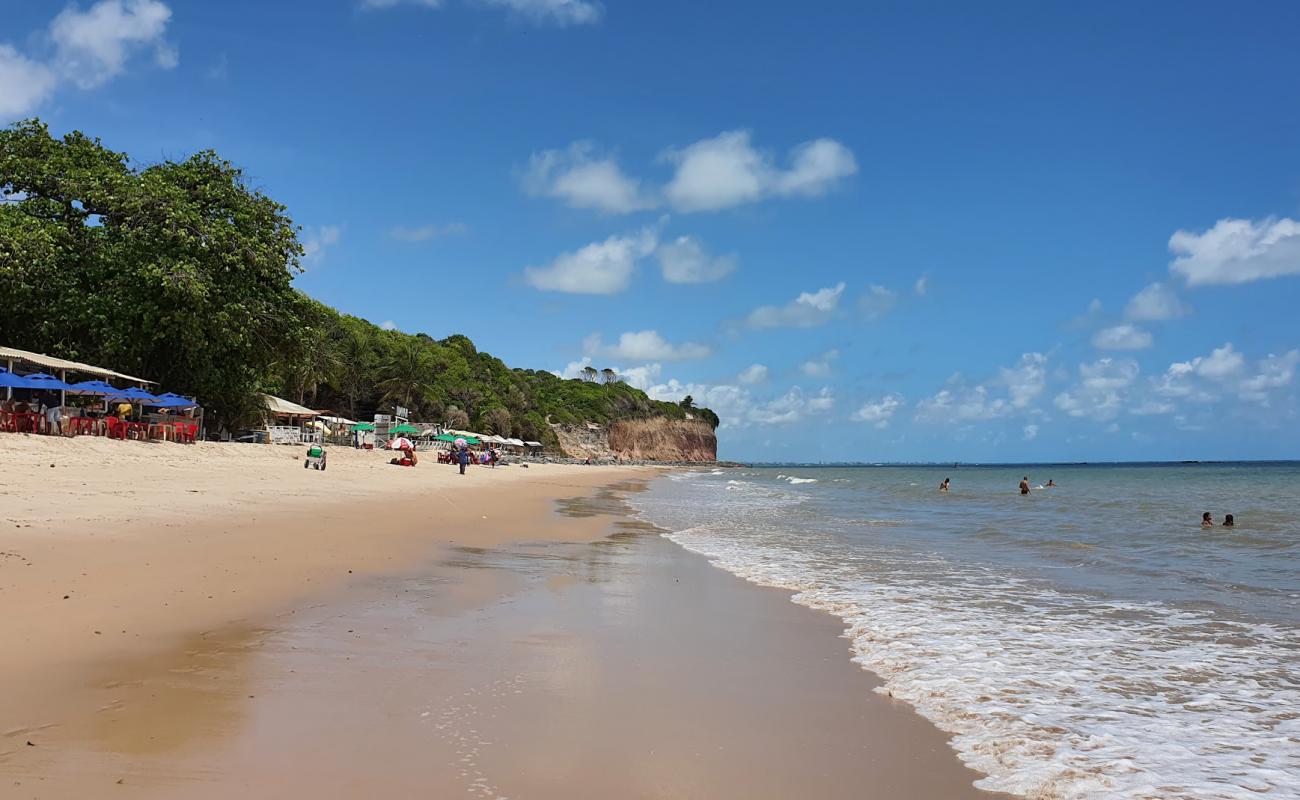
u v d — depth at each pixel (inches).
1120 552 621.0
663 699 227.5
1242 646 309.3
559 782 165.9
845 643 306.7
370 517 651.5
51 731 175.0
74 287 1191.6
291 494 772.0
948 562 552.1
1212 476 3575.3
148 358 1304.1
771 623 339.6
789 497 1619.1
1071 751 198.5
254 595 323.0
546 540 626.2
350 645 263.0
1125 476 3754.9
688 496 1631.4
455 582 396.5
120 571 334.0
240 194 1408.7
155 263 1192.2
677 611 357.4
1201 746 203.8
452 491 1117.1
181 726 182.4
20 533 386.3
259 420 1728.6
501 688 227.6
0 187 1262.3
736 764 182.4
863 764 186.5
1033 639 317.1
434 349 3951.8
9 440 818.2
